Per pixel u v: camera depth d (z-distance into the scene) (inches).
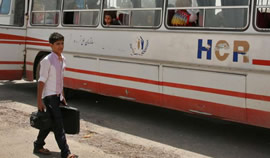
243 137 231.6
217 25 204.5
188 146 208.7
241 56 193.3
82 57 284.5
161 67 230.7
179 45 220.5
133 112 291.0
